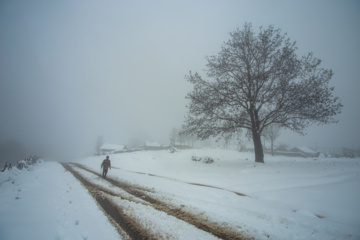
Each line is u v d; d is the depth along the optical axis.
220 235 4.96
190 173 14.48
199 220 5.87
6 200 6.82
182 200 7.83
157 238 4.71
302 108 14.64
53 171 17.62
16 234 4.29
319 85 14.39
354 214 5.83
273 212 6.41
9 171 11.62
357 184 7.91
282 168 13.34
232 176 12.26
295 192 8.01
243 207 6.95
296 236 4.89
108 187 10.36
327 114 13.99
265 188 9.20
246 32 17.50
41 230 4.68
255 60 17.19
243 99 17.11
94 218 5.86
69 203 7.27
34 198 7.48
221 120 17.36
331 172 11.23
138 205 7.21
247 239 4.78
